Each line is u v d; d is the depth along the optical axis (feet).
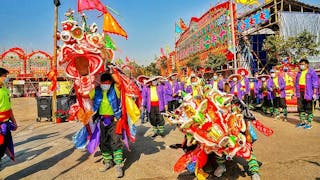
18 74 145.79
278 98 36.99
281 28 77.20
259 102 48.14
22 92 146.30
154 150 23.02
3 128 16.44
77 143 20.11
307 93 29.45
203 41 124.47
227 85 17.39
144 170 17.95
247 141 14.99
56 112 43.75
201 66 119.44
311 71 29.55
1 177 17.72
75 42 16.37
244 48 93.97
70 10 16.62
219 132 13.57
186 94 14.66
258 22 84.74
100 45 16.70
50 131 35.32
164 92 29.50
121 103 18.40
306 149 21.01
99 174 17.61
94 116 19.15
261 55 93.09
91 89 17.60
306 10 84.99
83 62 17.01
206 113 13.80
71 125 39.65
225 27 100.58
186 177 16.28
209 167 16.15
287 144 22.72
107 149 18.52
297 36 69.67
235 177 15.88
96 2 18.19
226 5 99.40
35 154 23.31
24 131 36.60
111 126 18.03
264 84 42.98
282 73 44.47
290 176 15.67
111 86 18.43
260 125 15.69
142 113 39.24
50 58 150.71
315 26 79.05
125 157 21.18
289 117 38.52
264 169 16.92
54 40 39.47
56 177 17.31
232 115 14.17
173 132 31.30
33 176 17.65
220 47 105.60
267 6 82.02
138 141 26.96
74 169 18.80
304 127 29.73
